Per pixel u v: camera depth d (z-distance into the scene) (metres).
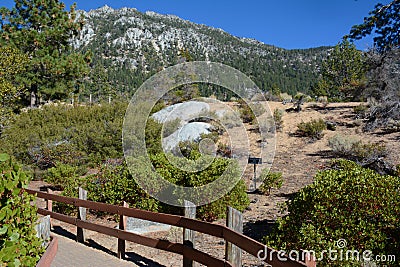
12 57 15.84
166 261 5.43
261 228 7.00
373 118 16.83
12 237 2.51
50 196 7.14
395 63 16.33
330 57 37.72
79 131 14.84
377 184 4.27
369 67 17.34
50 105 18.27
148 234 6.88
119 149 14.45
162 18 174.88
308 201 4.43
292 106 23.83
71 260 5.25
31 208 3.37
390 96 16.00
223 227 3.85
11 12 22.41
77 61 22.83
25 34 21.72
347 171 4.79
